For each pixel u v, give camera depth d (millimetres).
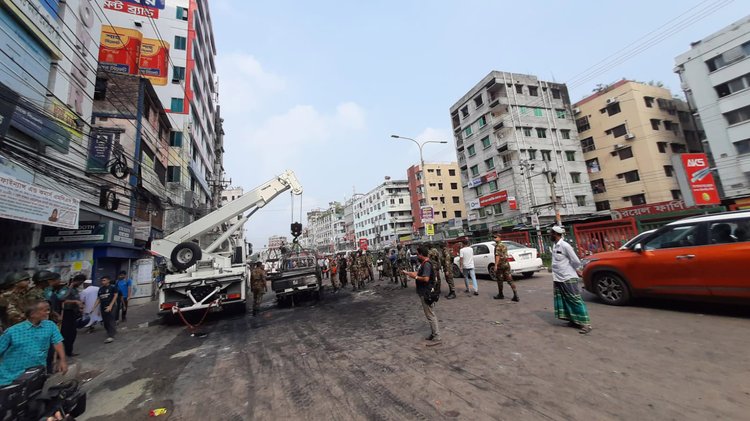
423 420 2828
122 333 8656
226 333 7637
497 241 8094
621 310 5992
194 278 9539
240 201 11133
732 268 4891
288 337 6562
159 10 30281
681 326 4742
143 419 3400
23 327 3178
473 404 3027
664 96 34281
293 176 11836
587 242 12656
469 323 6059
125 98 15680
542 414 2750
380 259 19188
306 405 3357
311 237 129000
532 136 34719
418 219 56938
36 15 9062
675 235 5723
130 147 15109
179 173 24469
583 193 34500
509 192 33938
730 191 24297
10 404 2477
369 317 7766
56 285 6273
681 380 3127
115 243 12766
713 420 2455
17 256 10492
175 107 28828
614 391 3035
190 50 30656
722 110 24859
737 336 4133
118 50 26938
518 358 4082
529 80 36625
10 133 8133
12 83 8211
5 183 6797
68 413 2797
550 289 8867
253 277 10375
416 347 4941
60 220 8516
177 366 5277
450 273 9195
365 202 79812
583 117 37719
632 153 33188
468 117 40500
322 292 13555
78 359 6133
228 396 3807
